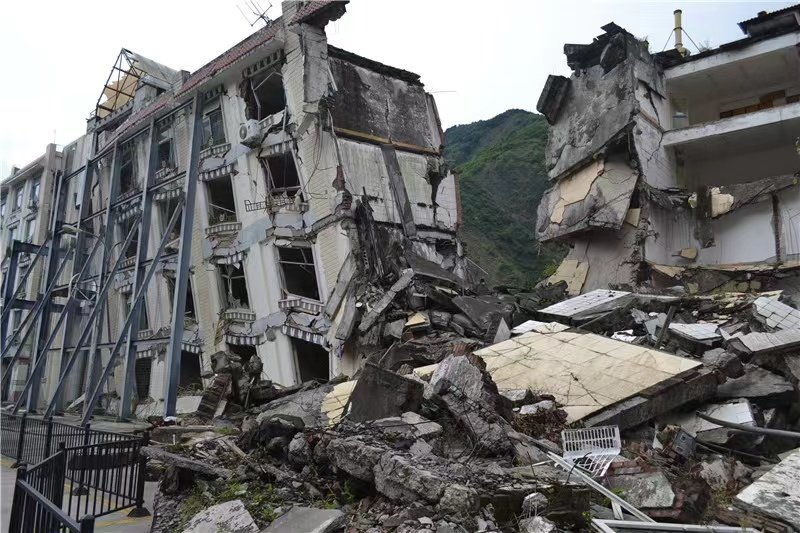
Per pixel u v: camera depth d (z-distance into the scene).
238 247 19.11
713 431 7.01
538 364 8.88
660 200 18.00
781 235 17.00
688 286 17.31
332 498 5.86
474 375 6.88
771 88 20.23
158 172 22.70
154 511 6.50
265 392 13.18
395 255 16.30
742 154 20.33
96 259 25.41
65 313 21.16
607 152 18.64
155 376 21.89
